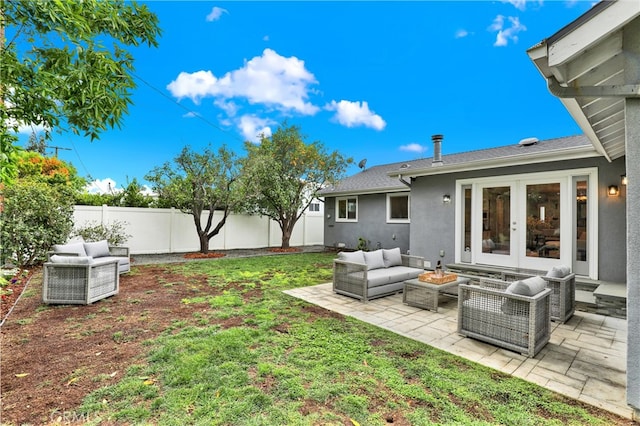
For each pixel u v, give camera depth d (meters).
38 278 6.62
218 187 10.89
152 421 2.13
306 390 2.52
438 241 7.96
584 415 2.26
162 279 6.87
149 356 3.08
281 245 14.69
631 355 2.29
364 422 2.15
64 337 3.57
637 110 2.29
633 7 1.97
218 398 2.39
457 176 7.60
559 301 4.26
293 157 12.81
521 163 6.32
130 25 2.98
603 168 5.57
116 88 2.74
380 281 5.45
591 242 5.69
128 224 10.84
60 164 16.25
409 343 3.51
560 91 2.47
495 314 3.48
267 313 4.48
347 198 13.62
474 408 2.32
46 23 2.19
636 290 2.27
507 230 6.80
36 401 2.35
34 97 2.33
